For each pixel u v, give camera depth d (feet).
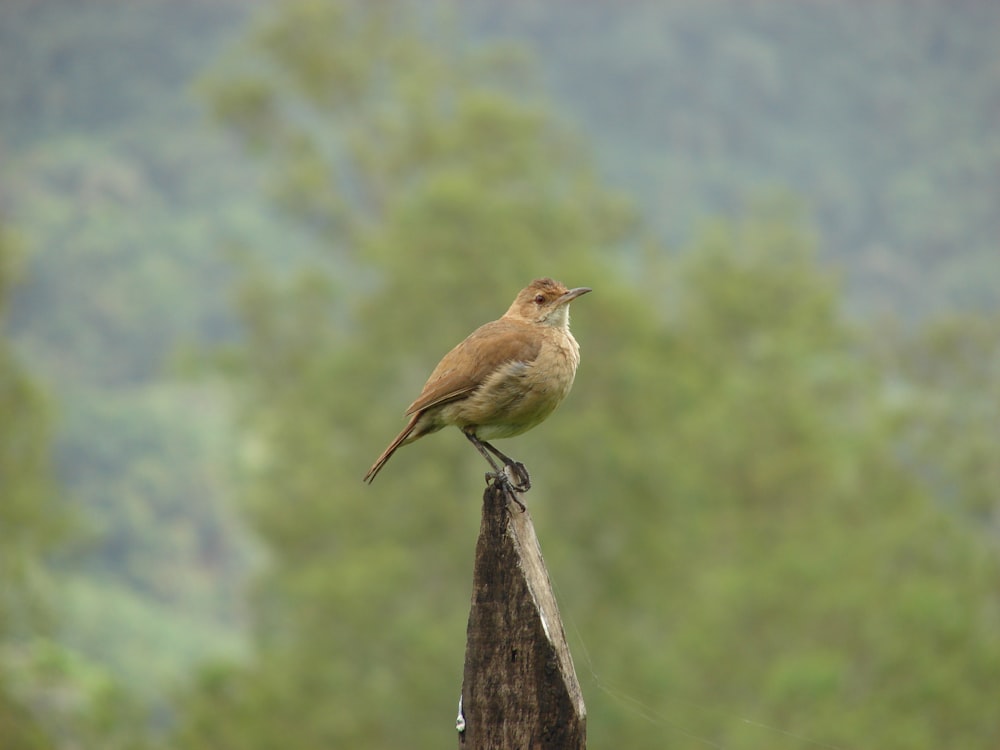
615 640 67.10
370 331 74.43
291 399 78.89
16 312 130.11
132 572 110.42
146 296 142.41
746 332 83.15
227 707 58.13
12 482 52.21
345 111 98.17
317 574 65.41
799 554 58.75
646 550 68.49
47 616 50.11
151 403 126.11
